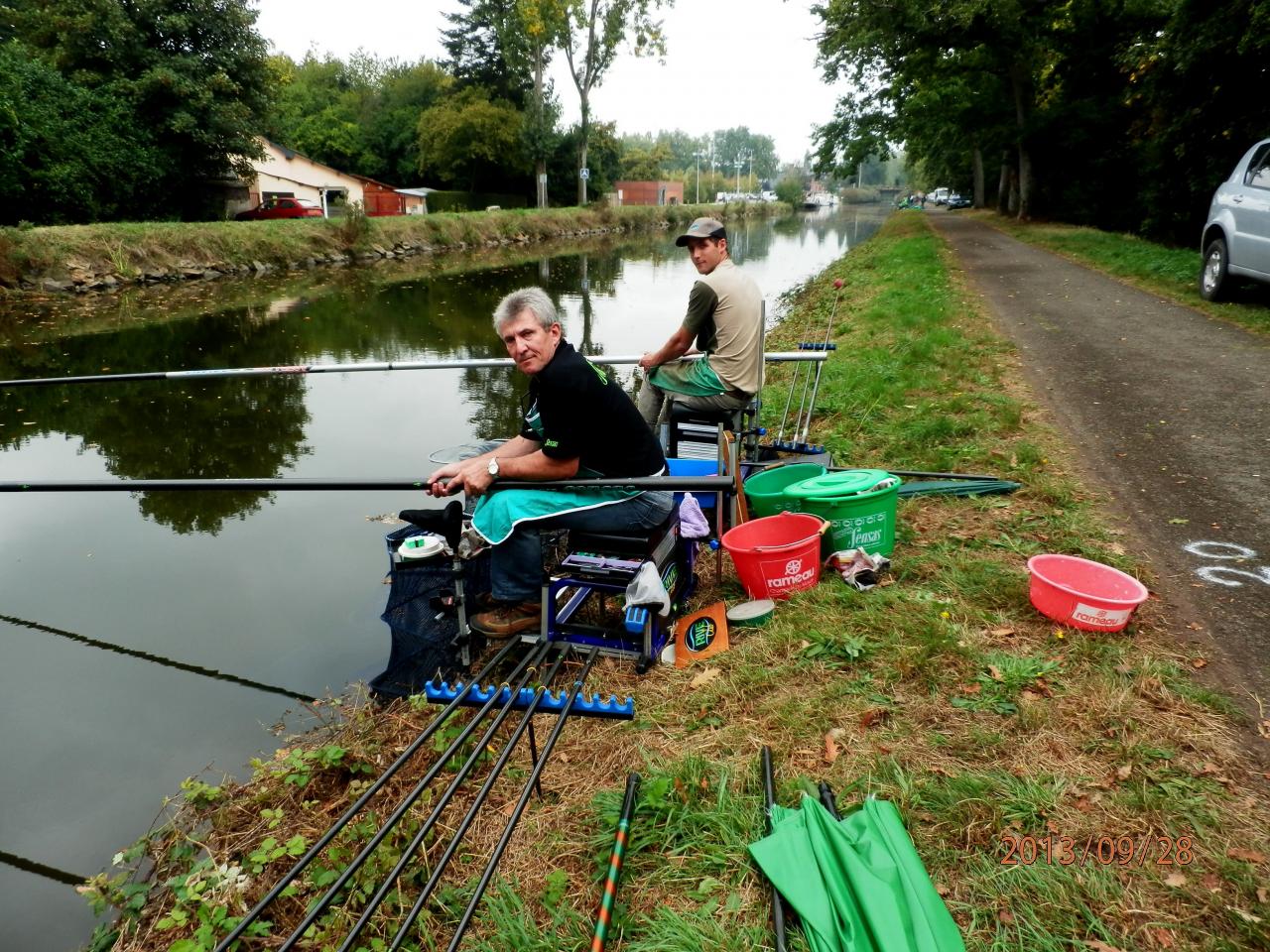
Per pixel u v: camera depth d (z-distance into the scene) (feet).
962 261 50.42
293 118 161.68
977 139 101.50
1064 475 13.94
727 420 14.44
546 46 131.64
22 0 85.61
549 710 8.96
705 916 6.25
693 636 10.30
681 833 7.16
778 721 8.46
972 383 20.33
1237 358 21.33
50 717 10.57
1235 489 12.92
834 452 16.66
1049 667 8.63
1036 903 6.01
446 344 35.12
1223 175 45.85
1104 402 18.07
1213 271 29.89
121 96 78.95
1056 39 75.82
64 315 44.34
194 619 12.89
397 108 172.76
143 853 8.34
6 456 20.95
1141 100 57.31
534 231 116.47
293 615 12.96
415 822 8.02
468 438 22.07
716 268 13.82
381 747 9.36
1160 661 8.52
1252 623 9.19
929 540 12.15
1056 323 27.66
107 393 27.76
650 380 14.73
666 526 10.75
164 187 82.74
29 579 14.24
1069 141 78.43
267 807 8.71
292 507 17.57
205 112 84.23
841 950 5.57
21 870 8.30
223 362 31.91
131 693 11.06
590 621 11.51
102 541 15.87
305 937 6.83
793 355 15.72
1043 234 67.82
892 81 91.76
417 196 137.18
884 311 31.53
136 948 7.22
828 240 122.01
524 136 135.44
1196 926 5.72
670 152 260.42
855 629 9.86
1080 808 6.82
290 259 72.13
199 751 9.94
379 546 15.44
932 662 8.92
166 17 82.38
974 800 6.96
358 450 21.21
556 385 9.39
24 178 65.10
